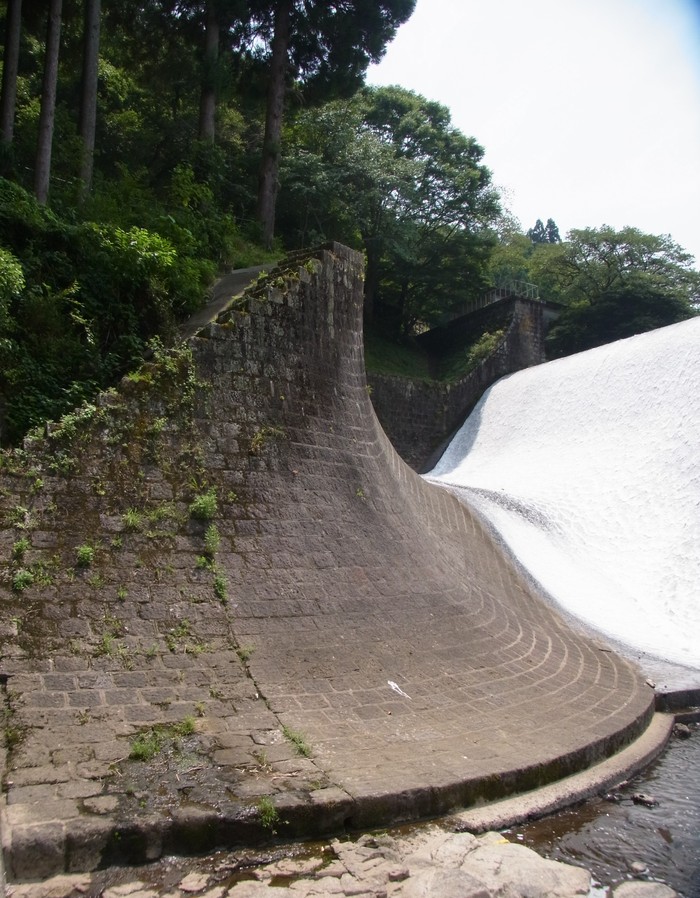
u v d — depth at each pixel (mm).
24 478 7688
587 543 20016
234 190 25438
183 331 12242
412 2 27516
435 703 8414
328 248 12523
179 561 8297
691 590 17234
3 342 10070
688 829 7105
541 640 12570
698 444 20859
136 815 5305
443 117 40188
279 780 6125
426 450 32125
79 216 15211
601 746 8414
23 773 5602
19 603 7027
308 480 10523
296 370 11125
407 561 11312
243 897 4930
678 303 40812
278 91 26219
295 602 8898
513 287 47656
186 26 26938
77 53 27625
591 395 27266
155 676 7102
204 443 9398
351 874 5332
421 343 41750
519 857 5938
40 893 4750
